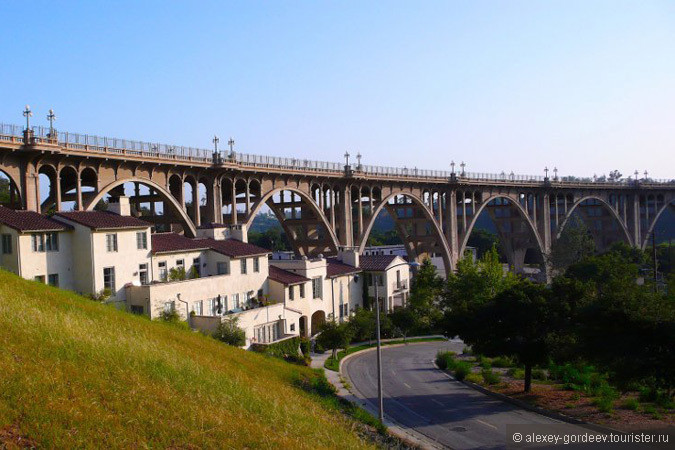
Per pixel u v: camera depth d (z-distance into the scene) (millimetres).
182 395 18922
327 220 79625
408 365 54844
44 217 42219
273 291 57000
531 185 115125
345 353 59594
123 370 18781
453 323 42844
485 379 45438
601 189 134625
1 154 42688
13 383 14859
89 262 42000
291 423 20578
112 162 50594
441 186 98000
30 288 26781
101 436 13930
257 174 67375
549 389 42844
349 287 70750
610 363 32375
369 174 82938
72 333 20375
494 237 168625
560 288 40656
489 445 30312
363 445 21422
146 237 46719
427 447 29375
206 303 48969
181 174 58531
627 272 85375
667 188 151875
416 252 100688
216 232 58219
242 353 34188
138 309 43688
